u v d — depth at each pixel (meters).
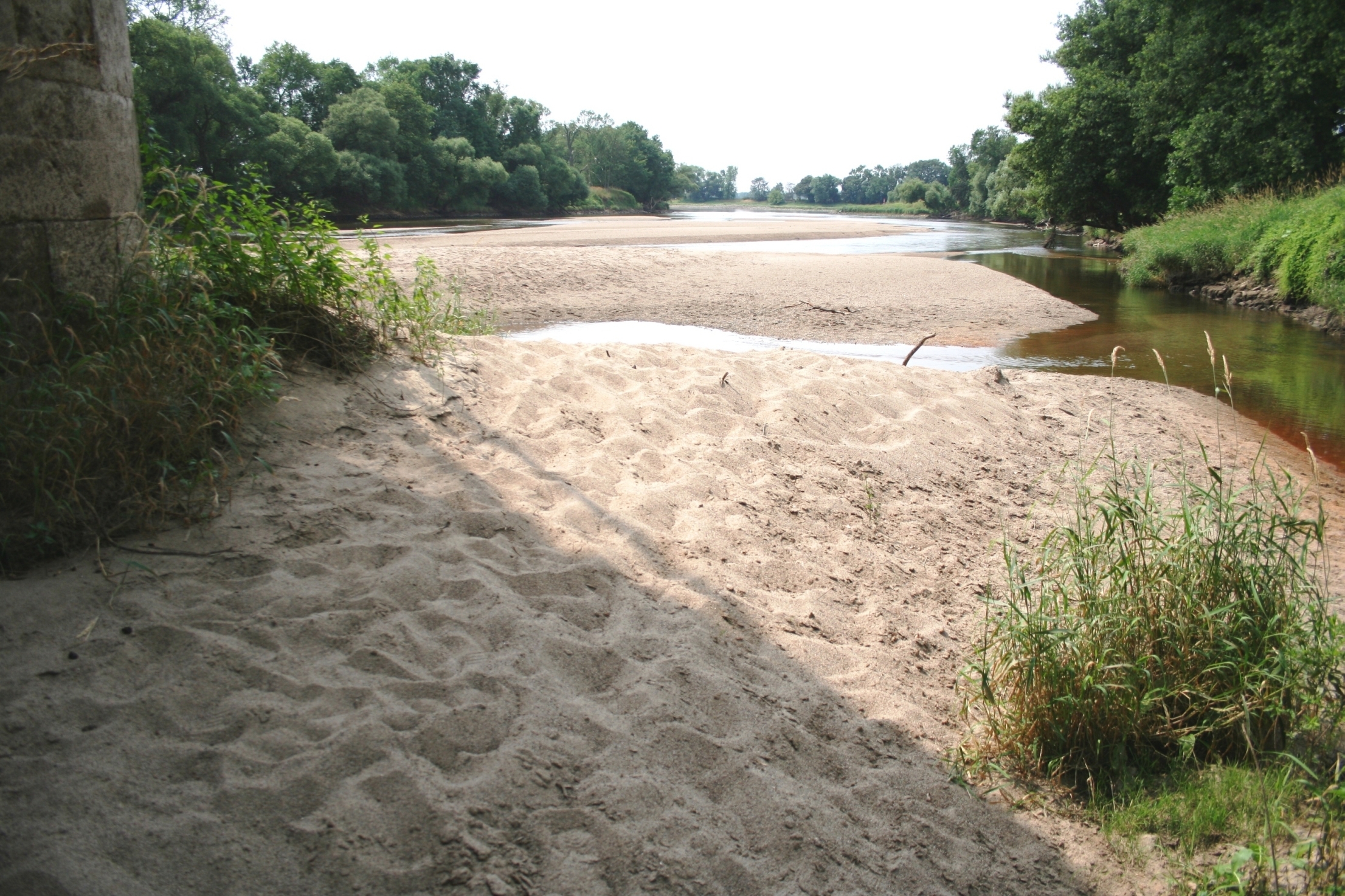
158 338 3.88
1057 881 2.72
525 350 6.28
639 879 2.30
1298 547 3.84
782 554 4.40
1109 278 22.78
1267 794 3.03
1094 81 32.47
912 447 6.20
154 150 4.72
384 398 4.78
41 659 2.62
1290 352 12.65
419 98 68.19
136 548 3.21
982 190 96.38
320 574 3.25
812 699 3.27
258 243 4.93
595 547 3.87
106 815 2.15
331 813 2.27
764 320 14.12
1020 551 5.12
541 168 85.88
